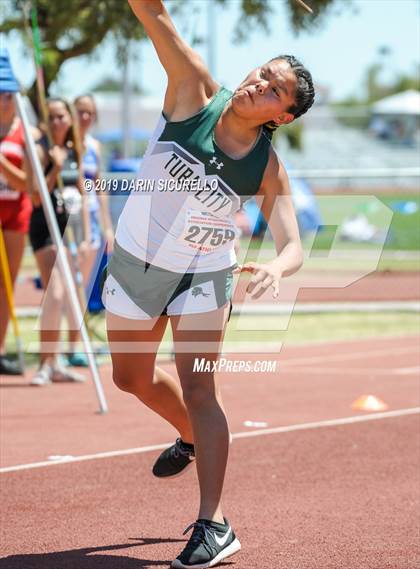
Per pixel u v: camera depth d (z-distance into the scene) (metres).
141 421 15.26
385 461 13.02
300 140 104.12
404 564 8.88
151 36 8.52
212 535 8.66
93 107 18.23
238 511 10.67
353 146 120.25
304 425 15.16
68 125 17.53
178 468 10.02
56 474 12.09
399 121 123.62
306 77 8.54
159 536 9.76
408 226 44.94
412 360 21.98
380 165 108.00
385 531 9.95
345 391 18.19
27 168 17.41
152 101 85.25
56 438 14.02
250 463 12.82
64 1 26.25
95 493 11.30
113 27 27.06
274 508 10.80
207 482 8.71
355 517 10.46
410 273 39.97
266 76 8.45
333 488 11.66
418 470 12.56
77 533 9.81
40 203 17.47
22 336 23.73
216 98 8.62
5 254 18.69
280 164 8.86
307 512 10.65
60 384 18.30
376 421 15.55
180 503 10.97
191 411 8.80
